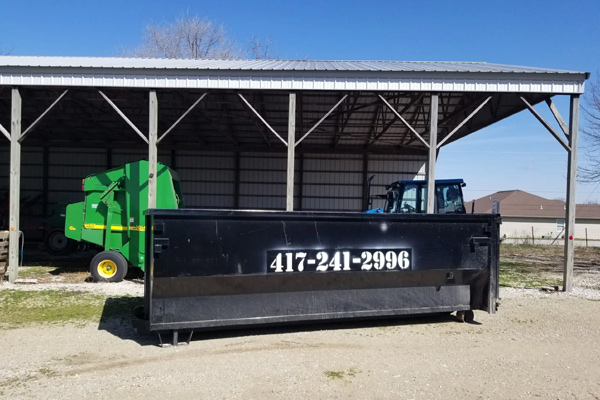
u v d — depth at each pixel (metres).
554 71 9.98
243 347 5.59
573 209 9.92
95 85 10.05
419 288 6.47
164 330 5.50
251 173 19.41
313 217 6.01
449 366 5.05
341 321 6.62
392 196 12.64
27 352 5.38
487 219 6.75
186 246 5.52
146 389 4.34
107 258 10.16
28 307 7.64
